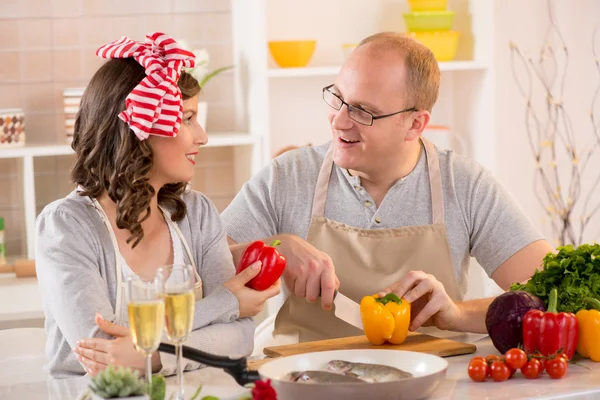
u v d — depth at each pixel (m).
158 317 1.77
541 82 4.75
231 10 4.55
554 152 4.81
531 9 4.70
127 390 1.73
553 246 4.87
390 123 2.73
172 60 2.28
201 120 4.23
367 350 2.07
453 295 2.83
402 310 2.29
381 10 4.62
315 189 2.93
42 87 4.38
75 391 1.99
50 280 2.27
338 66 4.38
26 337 2.82
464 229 2.90
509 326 2.18
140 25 4.46
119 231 2.37
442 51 4.37
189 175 2.39
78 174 2.40
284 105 4.57
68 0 4.37
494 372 2.01
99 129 2.33
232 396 1.94
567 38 4.75
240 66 4.48
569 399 1.92
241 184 4.50
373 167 2.80
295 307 2.82
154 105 2.25
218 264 2.53
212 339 2.23
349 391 1.79
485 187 2.93
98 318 2.14
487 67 4.39
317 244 2.84
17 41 4.33
